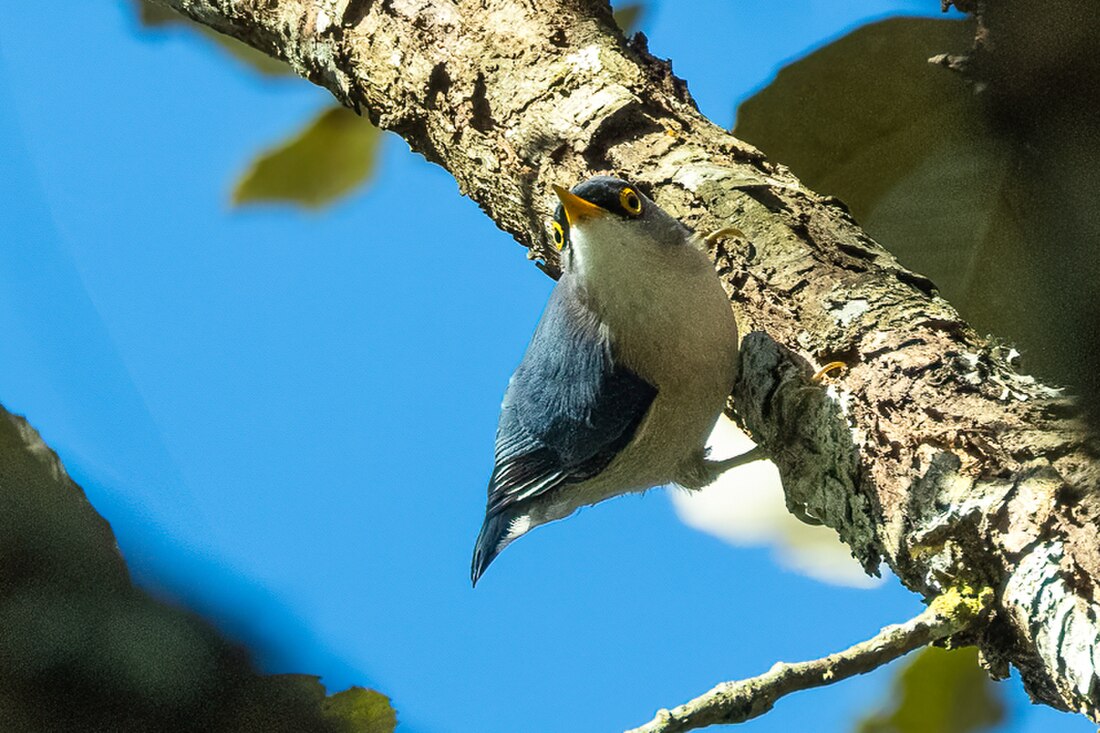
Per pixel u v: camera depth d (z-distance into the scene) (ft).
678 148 30.71
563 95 31.86
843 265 26.78
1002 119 24.30
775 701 17.90
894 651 18.61
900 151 28.94
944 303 25.21
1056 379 21.81
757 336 27.27
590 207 29.78
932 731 30.48
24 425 12.28
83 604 11.60
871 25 29.66
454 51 33.32
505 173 32.45
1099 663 16.53
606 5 34.24
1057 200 22.39
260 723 12.08
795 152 30.60
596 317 32.53
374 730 13.83
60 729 11.21
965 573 19.47
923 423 21.91
